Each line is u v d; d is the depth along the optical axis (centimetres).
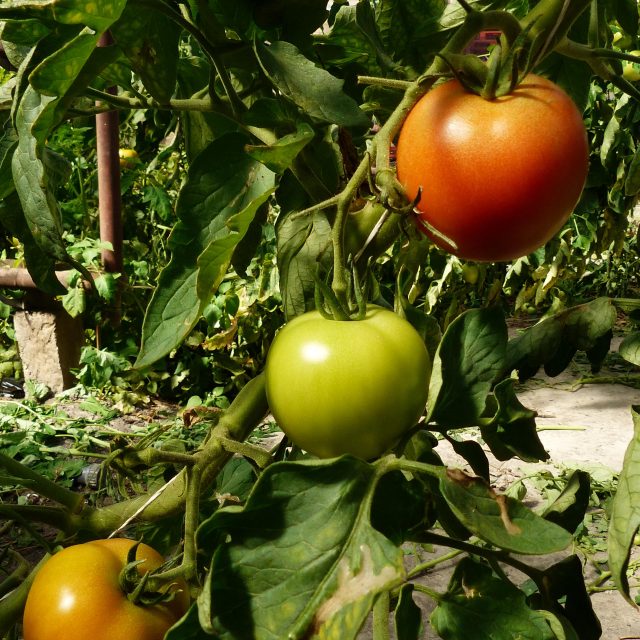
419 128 31
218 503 50
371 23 42
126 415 190
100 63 32
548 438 170
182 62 49
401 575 25
